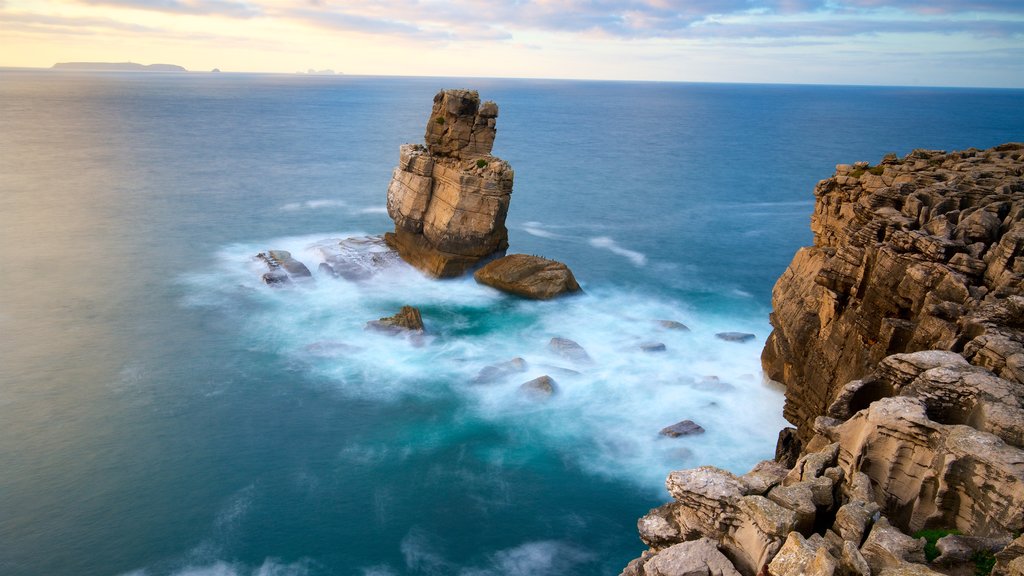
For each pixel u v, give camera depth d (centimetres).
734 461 3959
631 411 4509
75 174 12400
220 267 7288
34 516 3525
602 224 10338
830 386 3559
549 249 8850
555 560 3334
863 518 1711
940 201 3422
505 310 6244
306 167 14125
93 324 5788
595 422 4394
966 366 2191
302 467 3975
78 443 4138
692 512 1888
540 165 16038
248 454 4075
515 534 3494
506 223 10238
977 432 1823
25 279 6850
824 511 1836
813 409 3744
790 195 12900
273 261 7169
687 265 8275
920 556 1595
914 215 3456
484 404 4606
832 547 1634
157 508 3612
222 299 6359
